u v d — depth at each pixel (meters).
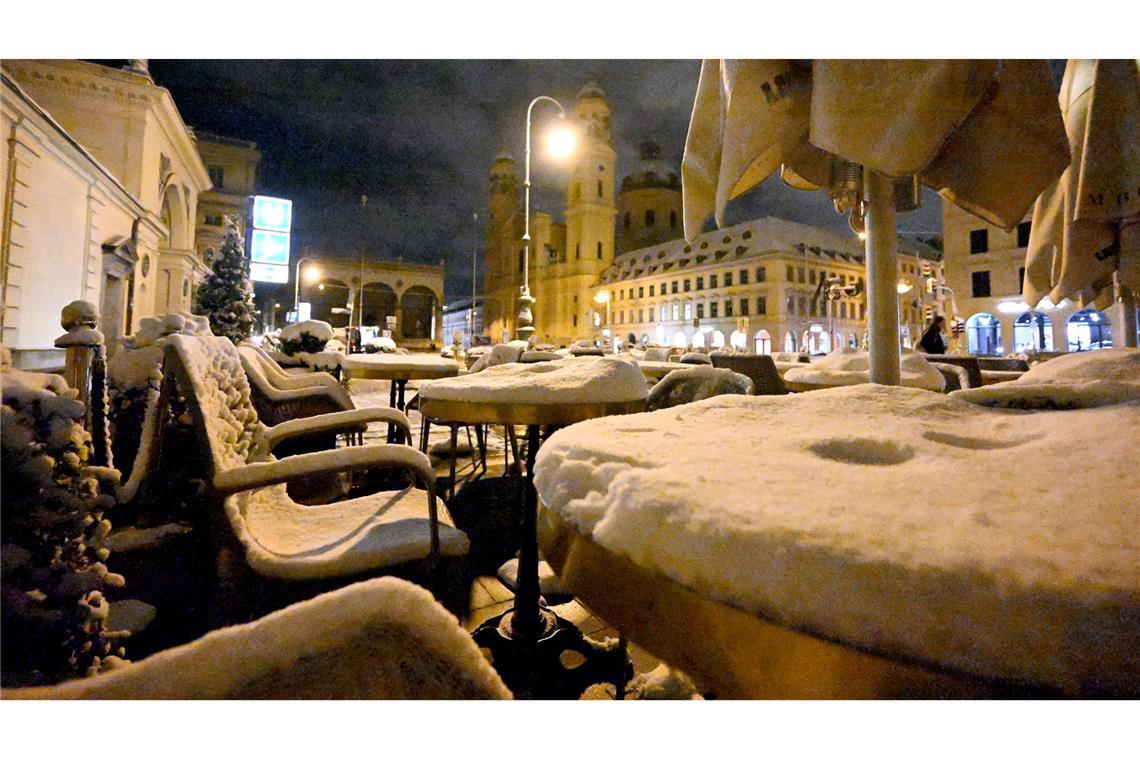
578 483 0.73
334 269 65.94
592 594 0.63
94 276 13.80
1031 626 0.40
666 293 57.81
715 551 0.51
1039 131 1.39
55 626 0.91
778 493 0.60
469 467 4.75
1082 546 0.46
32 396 0.89
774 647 0.47
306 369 4.46
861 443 0.83
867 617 0.44
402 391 4.97
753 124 1.43
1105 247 2.76
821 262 50.50
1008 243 28.42
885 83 1.23
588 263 65.88
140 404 2.09
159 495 1.96
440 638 0.59
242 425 1.76
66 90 17.62
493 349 5.53
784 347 47.06
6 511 0.87
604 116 67.62
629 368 1.86
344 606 0.55
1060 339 27.14
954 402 1.16
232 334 13.48
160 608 1.71
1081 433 0.81
